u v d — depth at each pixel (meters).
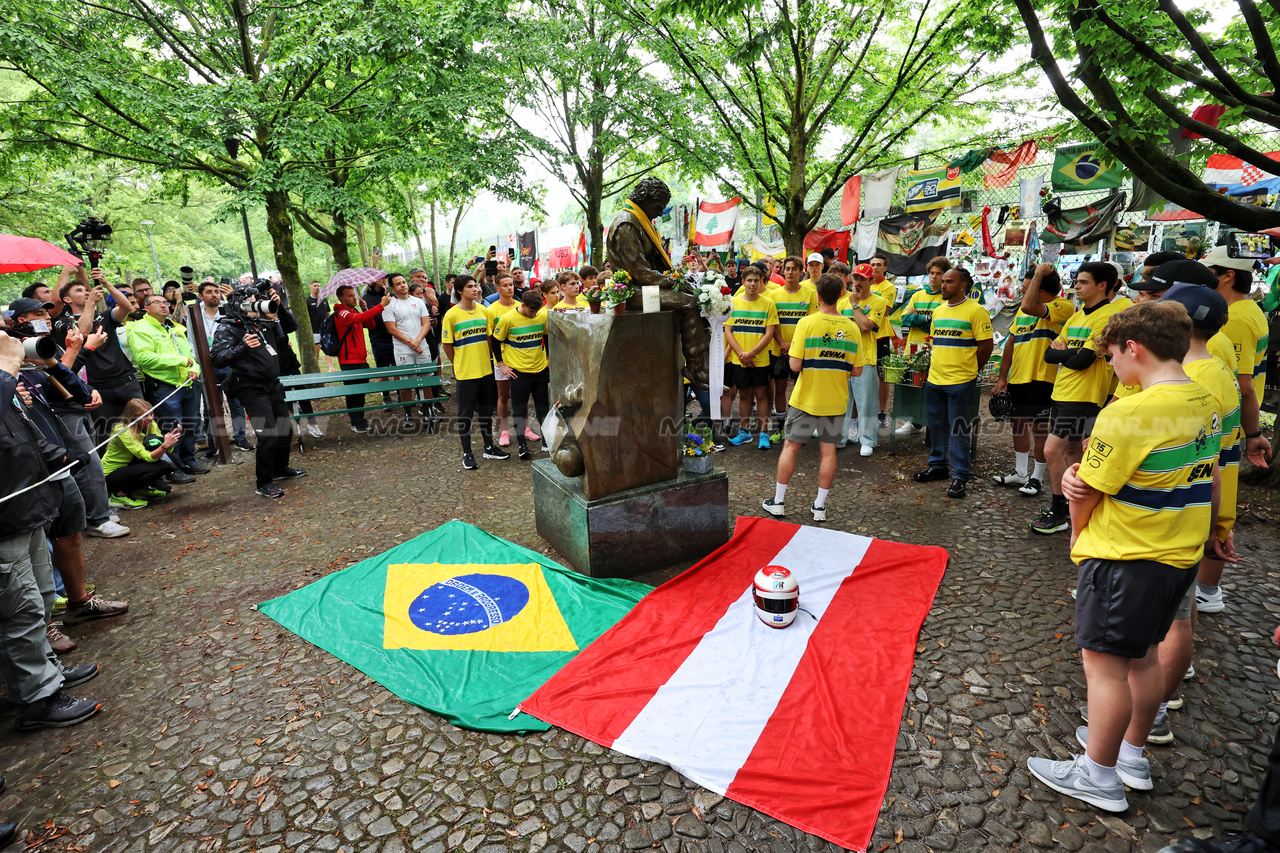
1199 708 2.43
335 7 8.29
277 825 2.05
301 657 3.01
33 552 2.87
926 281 9.09
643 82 9.75
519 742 2.38
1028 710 2.46
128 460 5.29
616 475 3.60
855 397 5.98
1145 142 4.07
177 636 3.25
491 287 9.41
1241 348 2.91
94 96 7.89
